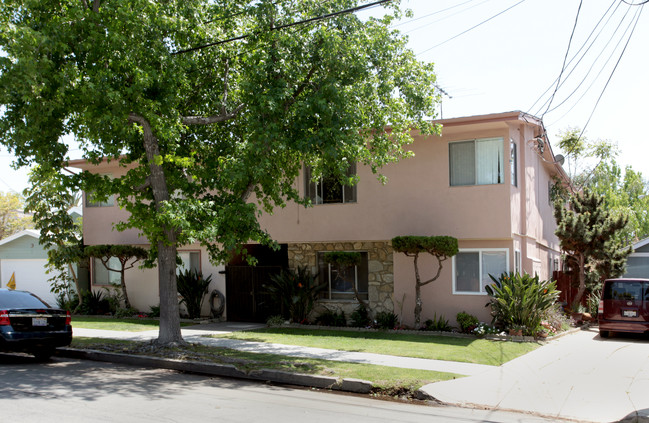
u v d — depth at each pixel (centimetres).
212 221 1102
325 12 1188
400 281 1598
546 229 2162
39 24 1069
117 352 1166
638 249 2567
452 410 729
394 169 1602
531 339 1326
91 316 2036
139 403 748
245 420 663
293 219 1742
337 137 1107
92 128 1102
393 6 1173
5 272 2570
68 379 934
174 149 1195
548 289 1456
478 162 1503
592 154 3409
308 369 946
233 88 1349
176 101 1160
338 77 1182
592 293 1933
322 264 1762
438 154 1546
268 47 1172
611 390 823
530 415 703
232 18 1248
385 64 1224
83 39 1070
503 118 1403
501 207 1462
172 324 1201
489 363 1030
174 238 1189
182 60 1147
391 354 1120
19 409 706
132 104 1084
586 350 1203
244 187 1242
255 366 975
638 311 1405
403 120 1325
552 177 2381
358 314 1614
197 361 1041
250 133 1176
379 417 687
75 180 1174
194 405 740
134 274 2108
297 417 682
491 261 1498
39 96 1002
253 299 1816
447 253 1398
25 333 1081
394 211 1595
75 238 2123
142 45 1066
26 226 3928
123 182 1263
